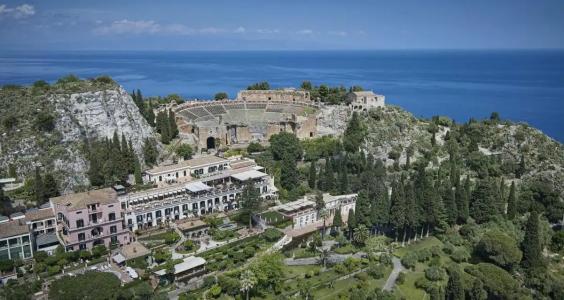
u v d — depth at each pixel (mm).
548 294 152875
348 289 141500
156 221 167500
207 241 156250
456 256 165875
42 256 139625
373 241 164750
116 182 187375
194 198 175625
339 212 177500
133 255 139500
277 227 171750
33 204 167000
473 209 197000
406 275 153000
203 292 131375
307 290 135125
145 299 122438
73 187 184625
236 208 188750
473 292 138750
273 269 136500
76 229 144375
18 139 186250
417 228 183000
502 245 161000
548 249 187000
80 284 115812
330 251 163875
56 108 199000
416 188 193750
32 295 122750
